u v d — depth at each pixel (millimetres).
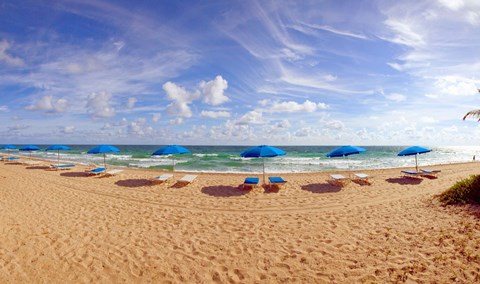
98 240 5430
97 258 4613
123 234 5801
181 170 18812
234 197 9406
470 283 3574
